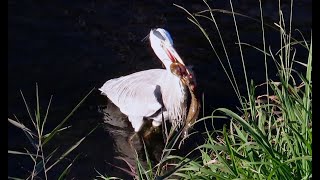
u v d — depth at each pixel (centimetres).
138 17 1215
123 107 952
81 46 1127
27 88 1006
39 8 1239
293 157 520
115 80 994
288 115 568
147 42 1137
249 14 1209
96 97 994
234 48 1100
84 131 912
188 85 895
